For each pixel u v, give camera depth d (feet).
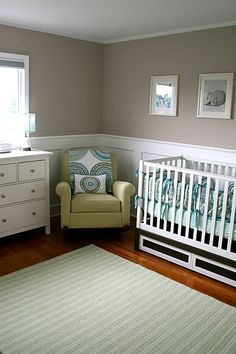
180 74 13.00
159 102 13.78
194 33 12.39
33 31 13.03
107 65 15.56
